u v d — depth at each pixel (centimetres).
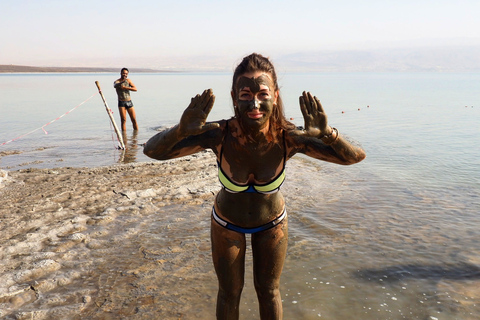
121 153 1173
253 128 297
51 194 743
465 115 2103
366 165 1011
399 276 482
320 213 679
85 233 592
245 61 298
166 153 308
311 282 471
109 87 5694
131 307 425
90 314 414
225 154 316
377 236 589
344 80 9275
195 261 520
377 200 744
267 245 333
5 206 683
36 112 2341
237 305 347
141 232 603
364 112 2278
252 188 320
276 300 342
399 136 1446
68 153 1178
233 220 328
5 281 460
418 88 5166
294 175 916
